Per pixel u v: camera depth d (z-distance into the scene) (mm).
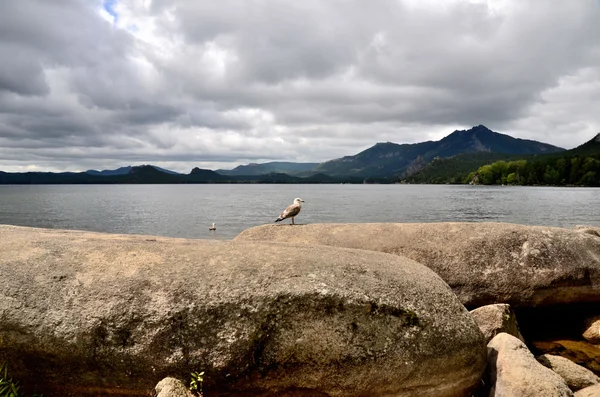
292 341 5246
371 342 5371
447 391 5668
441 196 101688
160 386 4801
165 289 5336
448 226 10234
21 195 119688
